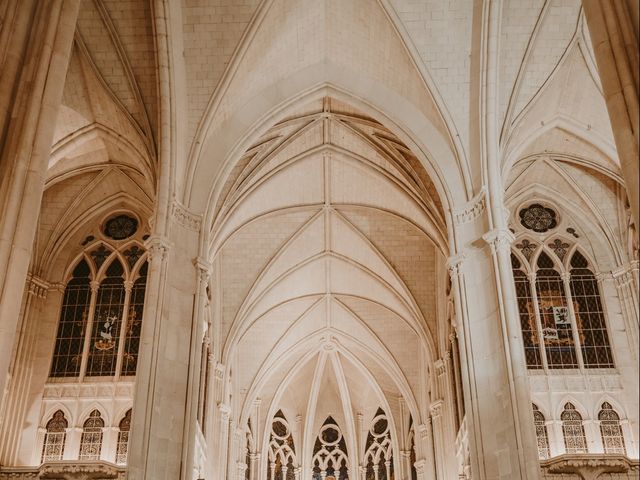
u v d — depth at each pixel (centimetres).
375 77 2334
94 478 2316
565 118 2423
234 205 2595
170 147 2103
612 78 1062
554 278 2700
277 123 2477
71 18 1311
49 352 2600
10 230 1117
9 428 2430
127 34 2161
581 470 2267
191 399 1938
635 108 1022
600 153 2533
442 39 2194
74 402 2522
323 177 2864
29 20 1274
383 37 2228
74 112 2353
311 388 4016
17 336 2552
